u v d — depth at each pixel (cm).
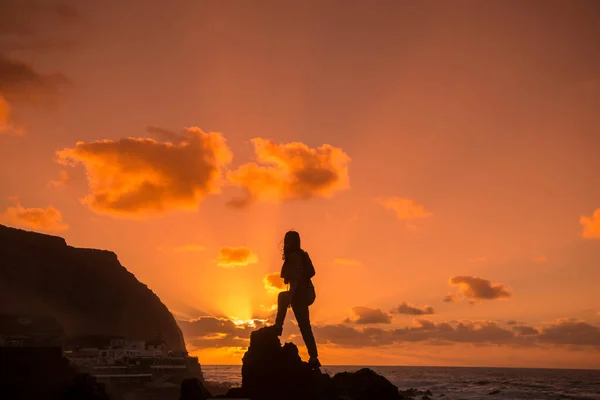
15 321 5434
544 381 17862
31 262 12912
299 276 1193
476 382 16938
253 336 1191
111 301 13925
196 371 8569
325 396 1079
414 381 17900
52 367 1195
